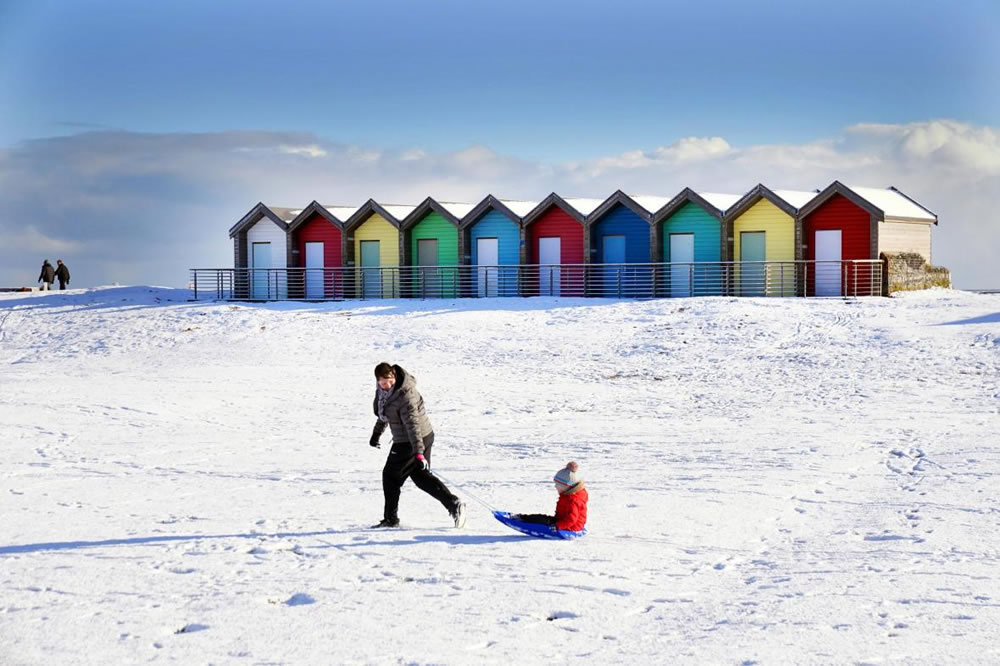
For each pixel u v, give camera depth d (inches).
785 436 629.6
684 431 663.1
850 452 568.7
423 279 1640.0
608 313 1284.4
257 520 420.2
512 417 741.3
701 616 284.0
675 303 1300.4
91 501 465.1
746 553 359.3
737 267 1469.0
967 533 379.2
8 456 595.5
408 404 398.3
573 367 1018.7
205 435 673.6
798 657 247.3
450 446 623.5
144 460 581.0
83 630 275.1
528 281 1600.6
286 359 1120.2
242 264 1785.2
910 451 569.6
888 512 421.4
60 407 797.9
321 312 1409.9
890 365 938.7
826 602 293.4
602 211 1535.4
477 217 1626.5
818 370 938.7
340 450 611.8
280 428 702.5
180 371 1055.6
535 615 285.7
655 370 987.9
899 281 1401.3
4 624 281.4
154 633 272.2
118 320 1439.5
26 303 1701.5
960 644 254.7
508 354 1103.0
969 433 623.2
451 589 312.5
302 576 328.5
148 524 414.0
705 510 429.7
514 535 389.4
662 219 1499.8
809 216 1424.7
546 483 500.1
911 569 329.4
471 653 254.8
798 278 1414.9
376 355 1127.6
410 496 475.8
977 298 1254.9
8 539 387.2
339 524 411.8
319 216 1745.8
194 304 1606.8
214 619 283.4
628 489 479.2
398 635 268.5
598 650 256.7
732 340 1101.1
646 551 361.1
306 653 255.1
